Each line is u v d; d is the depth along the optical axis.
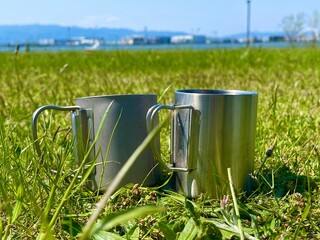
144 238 0.24
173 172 0.31
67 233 0.25
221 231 0.24
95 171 0.30
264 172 0.34
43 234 0.22
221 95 0.29
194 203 0.28
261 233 0.25
